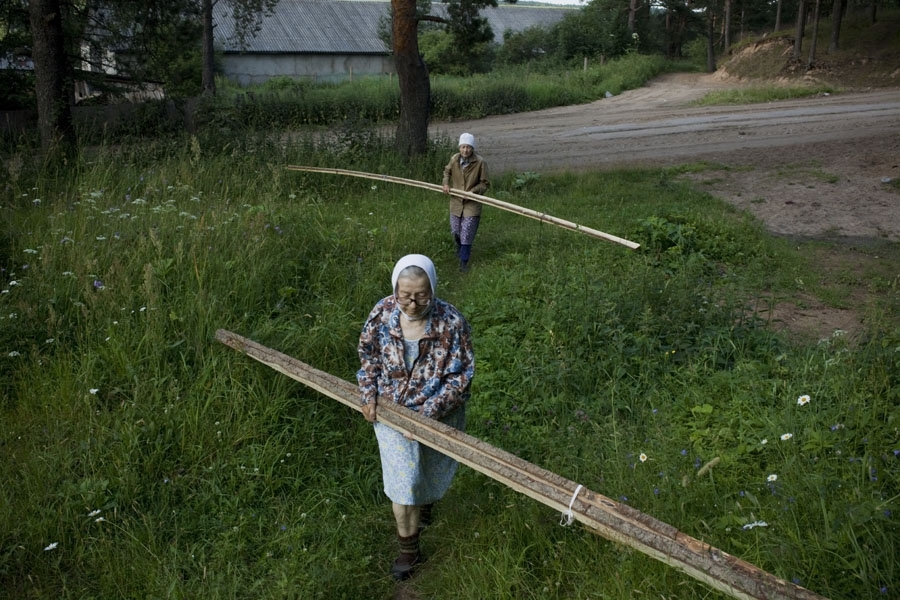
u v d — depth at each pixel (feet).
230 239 23.32
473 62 131.64
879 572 9.95
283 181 35.94
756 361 17.58
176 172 32.55
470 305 23.45
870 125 65.87
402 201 36.58
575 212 36.50
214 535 13.23
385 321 12.19
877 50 108.99
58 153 34.14
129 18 55.67
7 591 11.84
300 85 99.19
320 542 13.17
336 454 15.47
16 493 13.58
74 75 59.11
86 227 22.93
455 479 14.48
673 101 99.35
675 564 9.16
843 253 31.14
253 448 14.98
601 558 11.46
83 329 18.28
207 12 83.25
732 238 30.68
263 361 15.72
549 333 19.57
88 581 12.09
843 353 17.12
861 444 13.44
